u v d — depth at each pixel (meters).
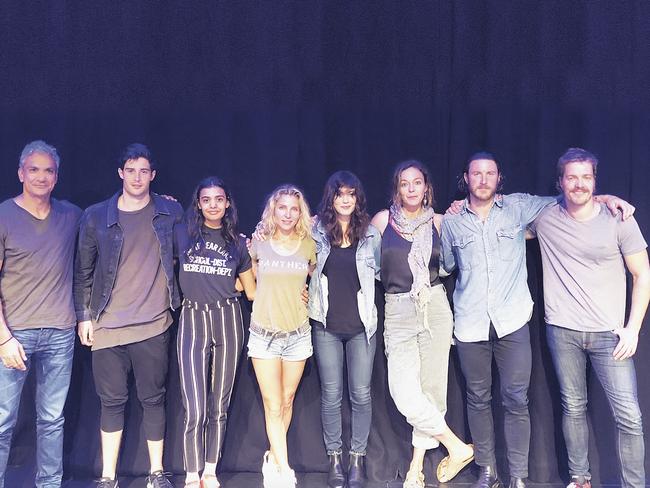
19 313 3.28
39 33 3.68
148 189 3.46
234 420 3.74
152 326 3.41
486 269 3.37
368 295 3.43
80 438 3.71
